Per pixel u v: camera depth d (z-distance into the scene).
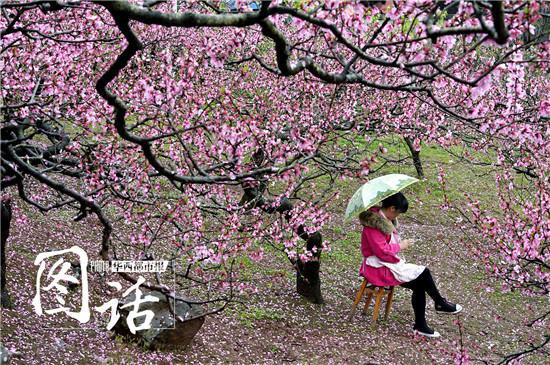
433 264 11.60
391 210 8.62
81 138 6.08
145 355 6.43
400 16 3.53
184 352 6.75
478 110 4.06
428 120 8.52
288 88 7.49
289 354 7.43
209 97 5.59
